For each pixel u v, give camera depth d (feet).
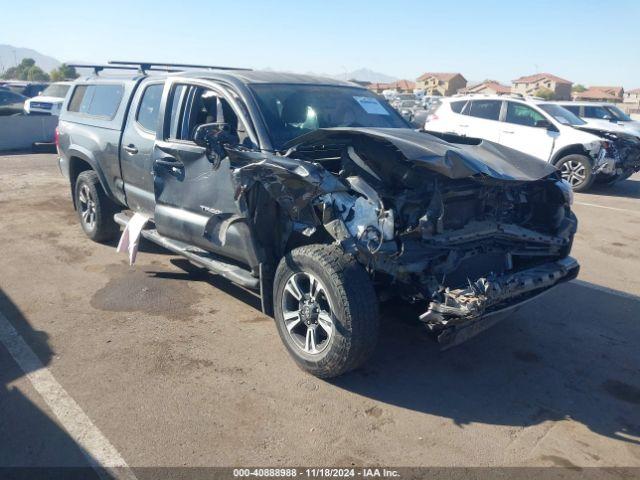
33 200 29.32
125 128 18.47
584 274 20.21
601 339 14.96
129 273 18.72
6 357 13.11
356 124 15.71
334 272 11.28
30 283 17.67
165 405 11.35
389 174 12.25
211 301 16.57
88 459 9.77
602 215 30.22
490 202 12.94
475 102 41.81
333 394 11.93
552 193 13.78
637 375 13.17
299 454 10.05
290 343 12.78
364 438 10.55
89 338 14.12
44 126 53.62
